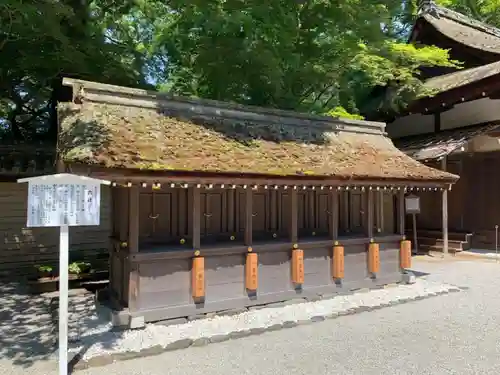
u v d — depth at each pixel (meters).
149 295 6.15
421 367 4.84
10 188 10.41
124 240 6.58
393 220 9.31
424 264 11.97
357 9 12.05
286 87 14.29
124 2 11.86
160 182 5.61
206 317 6.55
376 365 4.89
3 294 8.38
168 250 6.32
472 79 13.90
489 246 14.09
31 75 11.41
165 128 6.84
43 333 5.94
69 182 4.53
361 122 9.87
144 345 5.38
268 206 7.99
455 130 14.77
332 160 7.73
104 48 11.19
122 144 5.83
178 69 15.45
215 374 4.63
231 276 6.85
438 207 15.75
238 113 8.17
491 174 14.20
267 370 4.74
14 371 4.66
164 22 14.84
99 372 4.65
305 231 8.36
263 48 12.20
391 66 14.58
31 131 13.75
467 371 4.73
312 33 13.05
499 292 8.51
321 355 5.18
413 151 14.05
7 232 10.34
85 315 6.68
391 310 7.18
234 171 6.03
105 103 6.91
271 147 7.53
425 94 15.16
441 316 6.83
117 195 7.20
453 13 18.12
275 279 7.31
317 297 7.70
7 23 8.89
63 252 4.54
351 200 9.01
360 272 8.35
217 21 11.70
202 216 7.27
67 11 8.66
